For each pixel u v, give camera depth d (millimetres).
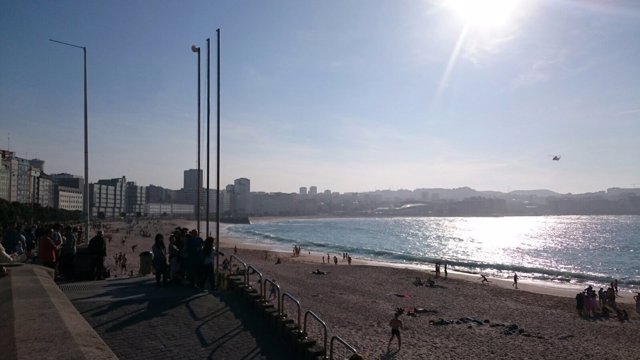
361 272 56156
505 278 58875
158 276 15523
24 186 166500
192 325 11531
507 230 192375
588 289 37938
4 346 6176
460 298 39750
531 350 24016
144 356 9555
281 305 12102
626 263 79312
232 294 14539
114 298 13516
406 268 63781
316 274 53312
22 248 19969
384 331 26125
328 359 10141
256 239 137125
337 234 166125
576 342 26016
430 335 25891
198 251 15203
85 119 30516
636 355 23781
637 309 36438
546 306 36844
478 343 24750
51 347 6047
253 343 10703
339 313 30406
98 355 5891
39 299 8805
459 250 104688
